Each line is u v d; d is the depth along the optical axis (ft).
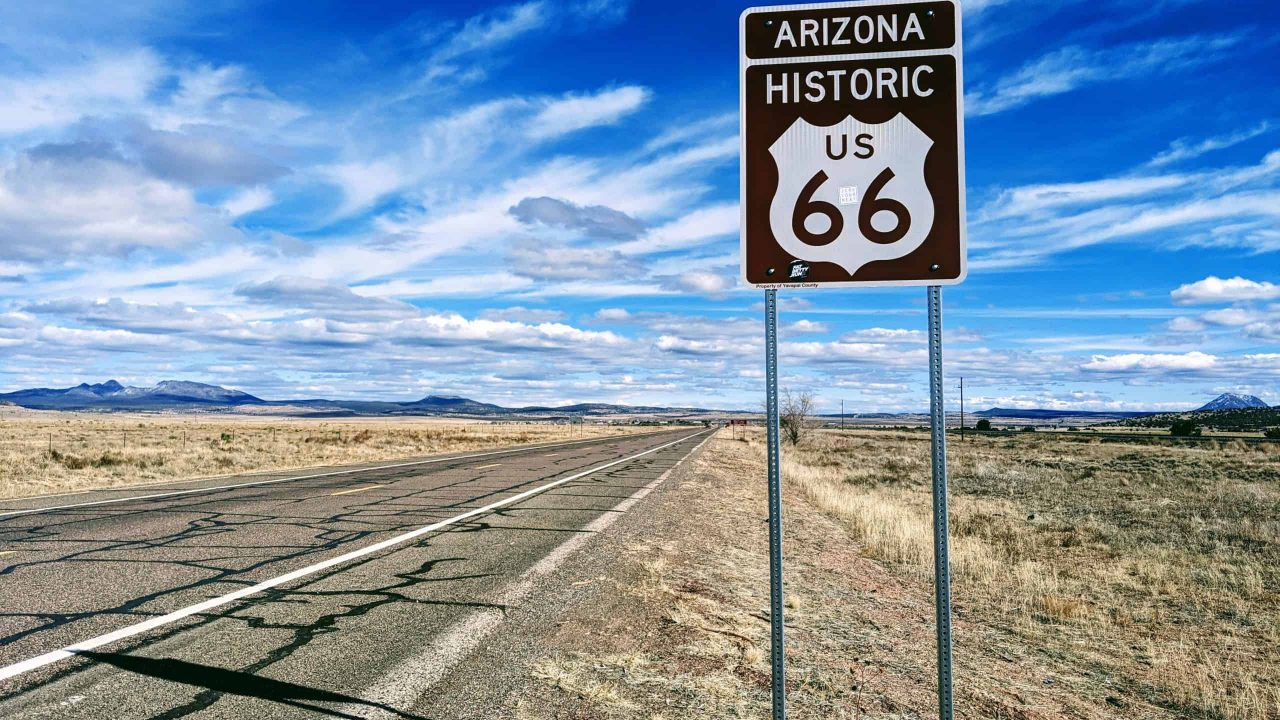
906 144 10.80
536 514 38.09
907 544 37.88
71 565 23.24
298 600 19.61
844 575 30.07
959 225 10.66
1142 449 177.06
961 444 209.97
